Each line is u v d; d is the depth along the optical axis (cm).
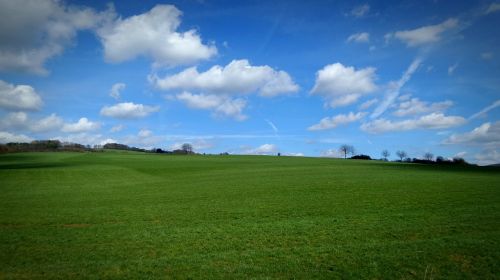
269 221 2508
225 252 1781
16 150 15112
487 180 4506
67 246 1948
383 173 5791
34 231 2317
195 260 1661
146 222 2570
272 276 1465
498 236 1894
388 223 2308
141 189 4531
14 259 1722
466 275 1431
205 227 2358
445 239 1872
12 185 5066
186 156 13038
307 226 2300
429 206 2830
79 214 2897
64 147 16475
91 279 1455
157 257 1742
